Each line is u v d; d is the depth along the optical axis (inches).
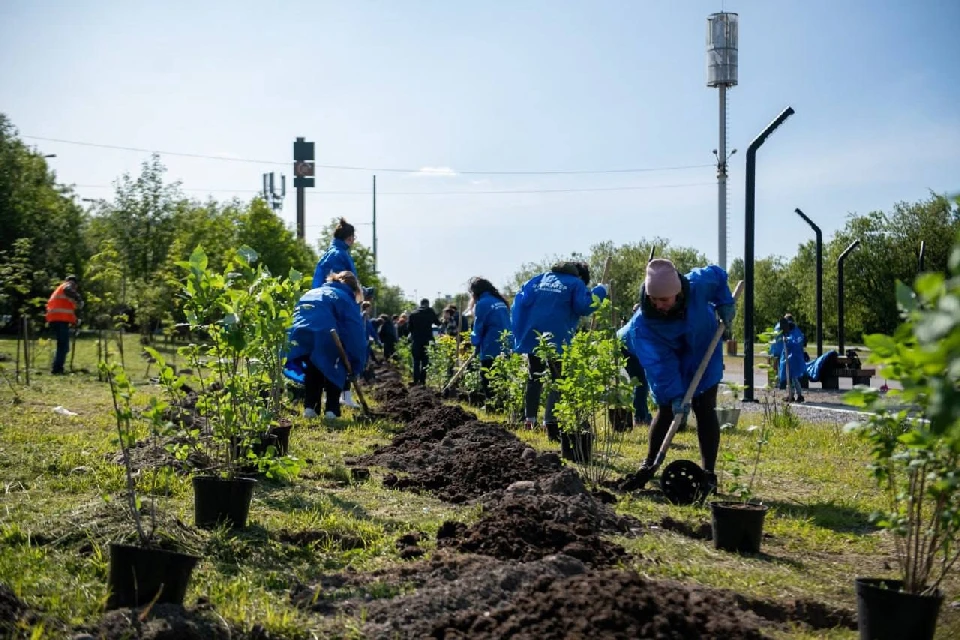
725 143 1169.4
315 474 303.6
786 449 418.3
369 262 1571.1
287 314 306.5
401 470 324.2
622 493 291.6
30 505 230.4
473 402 616.7
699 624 147.2
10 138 1441.9
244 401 246.5
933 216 1674.5
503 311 590.2
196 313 239.8
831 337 2330.2
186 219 1286.9
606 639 138.3
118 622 145.2
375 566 197.9
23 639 139.3
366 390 696.4
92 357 891.4
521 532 210.5
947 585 208.2
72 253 1346.0
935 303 108.0
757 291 2361.0
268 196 2229.3
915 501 162.1
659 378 298.8
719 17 1156.5
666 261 291.1
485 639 146.2
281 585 182.5
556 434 414.0
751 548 229.1
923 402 115.4
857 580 165.6
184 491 258.1
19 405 448.1
